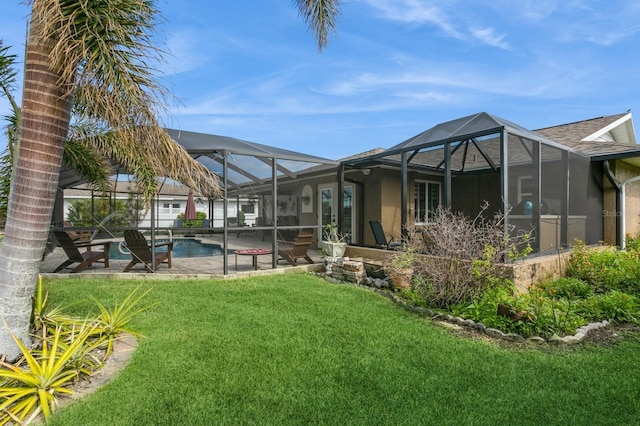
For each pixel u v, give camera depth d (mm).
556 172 8445
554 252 7520
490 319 4660
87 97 3029
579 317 4789
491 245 5648
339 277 7711
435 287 5527
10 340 3311
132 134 3402
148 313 5074
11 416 2639
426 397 2992
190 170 3744
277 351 3834
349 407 2842
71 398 2936
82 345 3486
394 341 4145
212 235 18094
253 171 10023
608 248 8398
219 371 3381
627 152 8914
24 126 3189
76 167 6668
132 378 3227
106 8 2910
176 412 2754
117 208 8516
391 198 11664
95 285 6730
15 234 3270
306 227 9289
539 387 3158
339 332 4410
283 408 2820
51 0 2752
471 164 11281
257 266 9164
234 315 5023
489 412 2793
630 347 4055
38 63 3121
